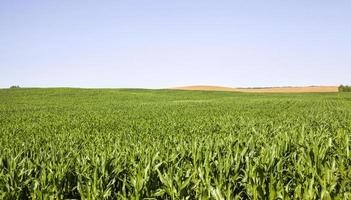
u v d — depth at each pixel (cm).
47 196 509
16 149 907
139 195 484
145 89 10425
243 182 544
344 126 1345
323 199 432
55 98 7019
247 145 733
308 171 547
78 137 1391
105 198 510
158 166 592
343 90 10700
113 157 658
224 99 6519
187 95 8594
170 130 1602
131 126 1920
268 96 8256
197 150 684
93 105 5366
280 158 607
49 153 841
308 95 8606
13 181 556
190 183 536
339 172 559
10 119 2817
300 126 1448
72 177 609
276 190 479
